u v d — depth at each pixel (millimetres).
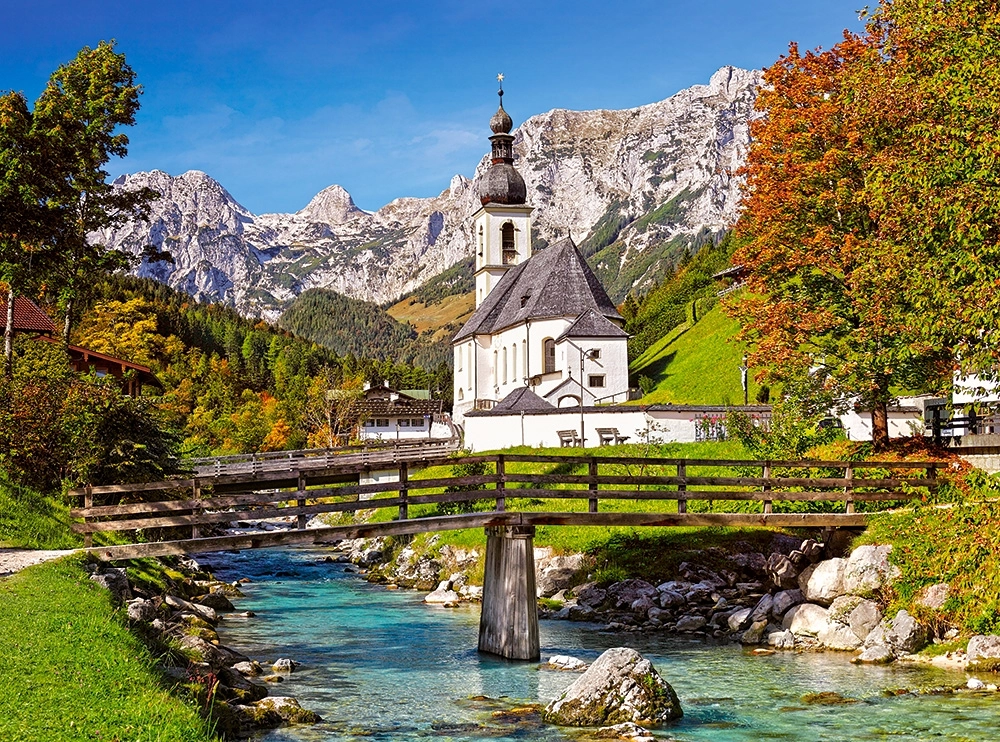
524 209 126438
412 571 46344
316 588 43281
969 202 26219
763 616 29188
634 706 19141
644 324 134500
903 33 31797
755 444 45688
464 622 32594
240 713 18062
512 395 84625
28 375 40156
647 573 36000
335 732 18219
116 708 12281
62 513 32719
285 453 68250
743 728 18609
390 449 80688
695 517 28422
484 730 18500
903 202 29062
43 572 20969
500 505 26953
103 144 52531
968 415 37406
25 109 41031
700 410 67188
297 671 24141
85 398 38812
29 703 11922
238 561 57594
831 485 30703
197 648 20109
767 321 36688
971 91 27094
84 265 51312
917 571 26953
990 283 25641
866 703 20375
